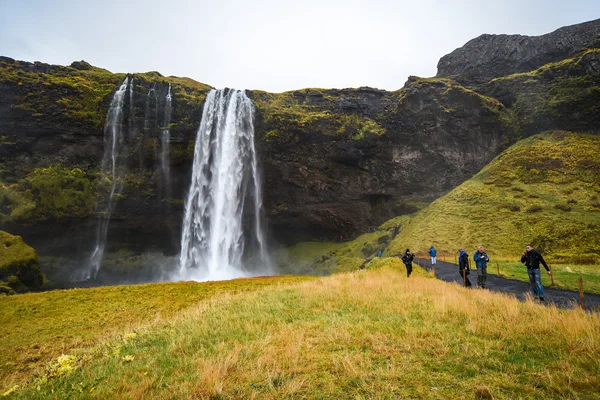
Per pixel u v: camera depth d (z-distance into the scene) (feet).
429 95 231.91
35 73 205.16
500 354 20.93
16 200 177.78
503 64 277.44
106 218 198.18
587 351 20.65
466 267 58.03
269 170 221.05
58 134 194.70
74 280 191.93
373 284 53.93
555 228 127.24
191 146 211.00
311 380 18.45
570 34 259.19
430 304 36.76
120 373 21.08
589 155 173.68
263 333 28.43
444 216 163.94
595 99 202.39
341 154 225.15
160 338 30.48
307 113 233.35
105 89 211.41
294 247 243.81
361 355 21.85
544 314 29.40
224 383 18.10
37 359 41.22
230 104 222.48
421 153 227.40
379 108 247.50
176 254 222.89
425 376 18.28
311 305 40.81
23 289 141.08
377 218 233.55
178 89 223.10
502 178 180.75
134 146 204.33
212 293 76.13
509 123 223.30
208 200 213.25
